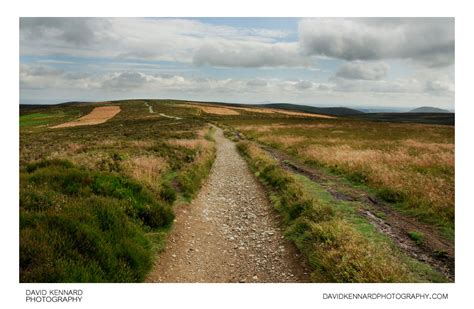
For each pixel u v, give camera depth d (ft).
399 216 34.99
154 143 82.12
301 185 44.70
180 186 43.57
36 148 86.53
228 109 465.47
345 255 22.63
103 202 26.02
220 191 47.67
